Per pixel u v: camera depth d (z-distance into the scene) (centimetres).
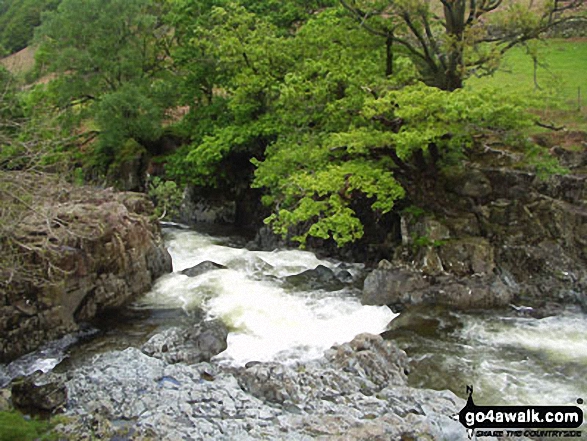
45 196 1518
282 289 1956
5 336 1475
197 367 1326
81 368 1307
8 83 1587
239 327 1656
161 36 3575
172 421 1092
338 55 2261
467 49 2084
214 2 3092
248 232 2880
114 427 1071
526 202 2031
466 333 1605
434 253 1905
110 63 3131
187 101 3234
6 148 1493
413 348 1515
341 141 1892
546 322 1670
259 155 2930
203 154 2703
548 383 1327
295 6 3047
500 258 1945
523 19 2091
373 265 2198
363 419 1118
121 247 1816
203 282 2000
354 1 2294
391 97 1827
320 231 1847
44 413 1145
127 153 3453
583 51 3438
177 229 2942
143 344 1500
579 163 2127
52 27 3106
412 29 2205
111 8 3097
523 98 1714
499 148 2270
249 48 2539
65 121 3159
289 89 2080
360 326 1675
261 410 1138
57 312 1576
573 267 1875
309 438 1038
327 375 1277
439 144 2011
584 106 2605
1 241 1435
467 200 2105
